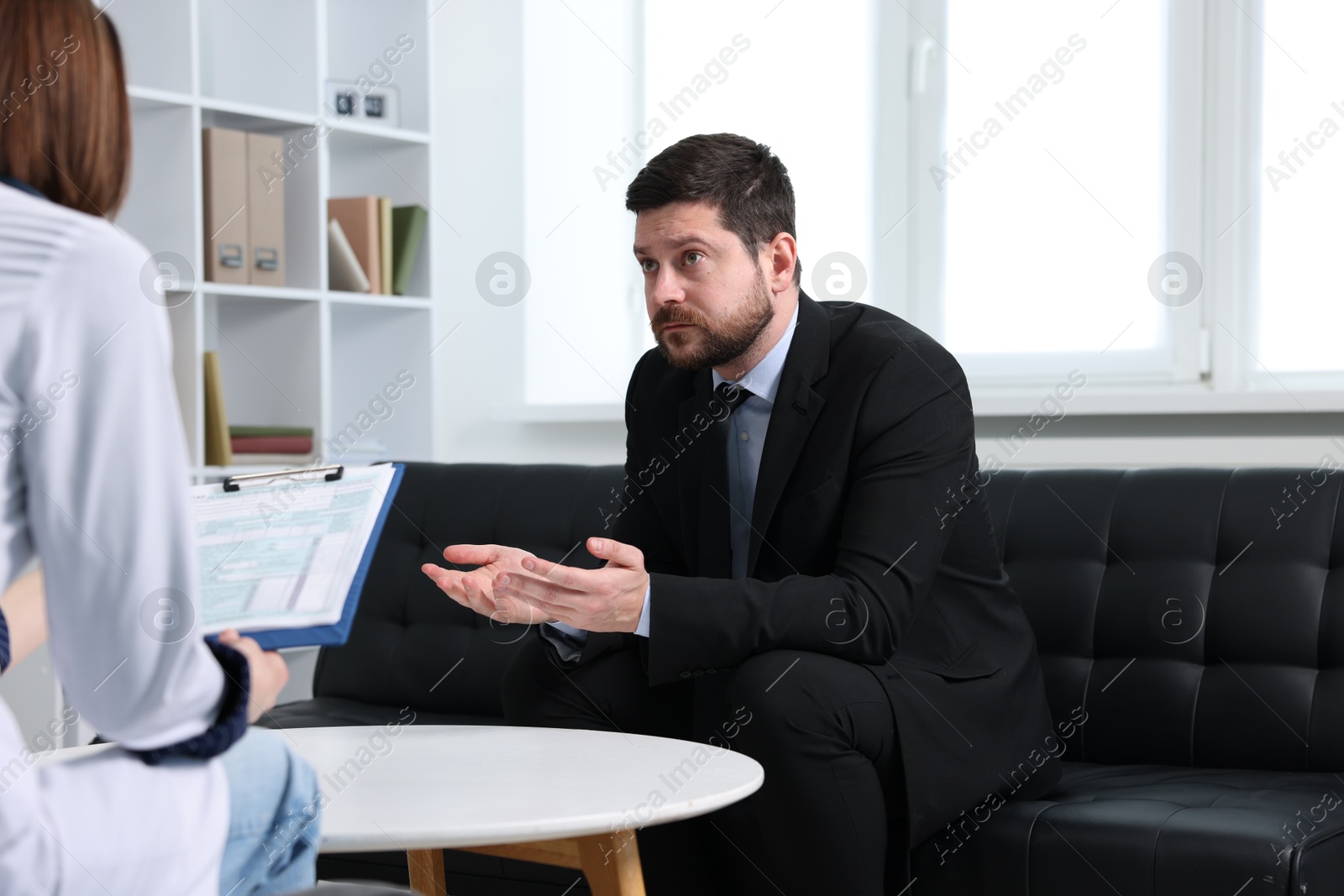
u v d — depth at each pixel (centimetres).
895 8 300
